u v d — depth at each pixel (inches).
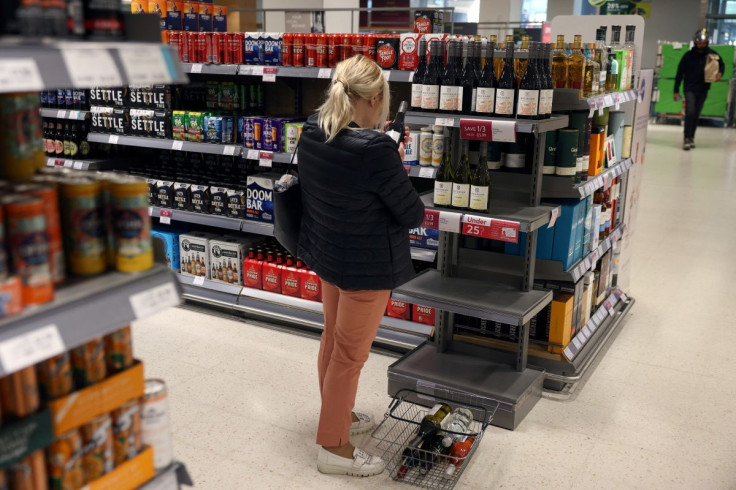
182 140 184.1
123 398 60.9
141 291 58.7
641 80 184.4
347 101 101.2
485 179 128.6
